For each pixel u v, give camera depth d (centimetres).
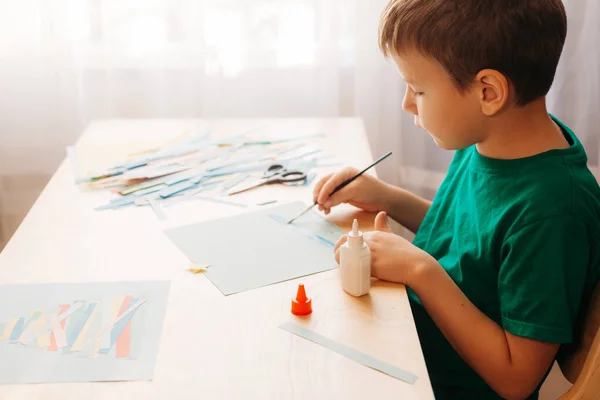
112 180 119
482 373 86
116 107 174
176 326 78
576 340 89
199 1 164
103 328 78
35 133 176
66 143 177
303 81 175
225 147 134
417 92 92
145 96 173
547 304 83
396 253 88
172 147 134
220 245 96
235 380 70
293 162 126
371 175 119
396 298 83
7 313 81
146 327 78
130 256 93
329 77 171
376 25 167
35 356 73
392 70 171
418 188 183
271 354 73
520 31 83
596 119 166
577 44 162
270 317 79
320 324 78
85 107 174
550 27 85
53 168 180
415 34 86
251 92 175
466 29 83
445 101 89
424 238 111
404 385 69
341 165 125
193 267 90
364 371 71
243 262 91
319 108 175
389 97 173
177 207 109
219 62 171
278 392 68
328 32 167
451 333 87
